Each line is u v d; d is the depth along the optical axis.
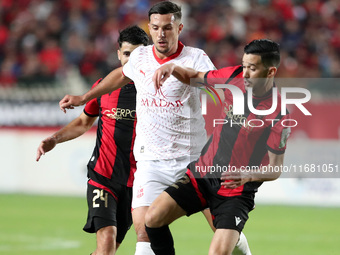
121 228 24.58
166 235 21.31
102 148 24.45
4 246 34.47
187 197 20.89
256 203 53.81
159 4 22.06
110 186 24.11
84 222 42.88
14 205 49.97
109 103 24.39
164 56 22.66
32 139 57.19
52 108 56.78
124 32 24.41
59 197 54.75
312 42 70.19
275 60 19.83
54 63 66.19
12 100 57.59
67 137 24.80
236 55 67.94
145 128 23.03
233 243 19.69
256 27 71.38
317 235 39.16
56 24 70.94
